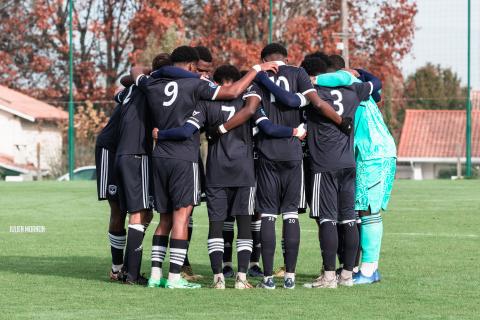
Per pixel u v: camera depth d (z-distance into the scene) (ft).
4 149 314.14
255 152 66.23
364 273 69.05
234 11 320.91
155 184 66.33
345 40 267.39
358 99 67.56
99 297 61.46
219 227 65.98
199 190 66.28
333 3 325.62
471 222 116.57
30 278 70.38
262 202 65.72
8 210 137.90
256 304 58.90
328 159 65.92
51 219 123.13
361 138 68.90
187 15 337.52
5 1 353.72
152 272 66.85
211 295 62.44
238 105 65.41
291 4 323.78
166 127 65.57
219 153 65.41
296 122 65.77
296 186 65.72
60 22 350.64
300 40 316.81
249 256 65.98
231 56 313.94
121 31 346.74
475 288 65.87
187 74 65.87
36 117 313.53
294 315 55.11
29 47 353.72
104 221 120.26
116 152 68.18
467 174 246.06
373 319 53.93
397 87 351.25
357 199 68.80
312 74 67.87
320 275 71.77
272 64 65.62
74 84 348.79
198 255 86.99
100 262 80.69
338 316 54.85
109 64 347.56
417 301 60.23
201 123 65.16
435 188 186.19
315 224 115.03
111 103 314.96
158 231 67.31
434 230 106.93
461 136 361.30
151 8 321.32
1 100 315.58
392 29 325.83
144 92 66.69
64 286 66.33
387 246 91.30
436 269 75.66
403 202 149.48
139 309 56.95
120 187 67.92
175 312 55.98
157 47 276.21
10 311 56.18
